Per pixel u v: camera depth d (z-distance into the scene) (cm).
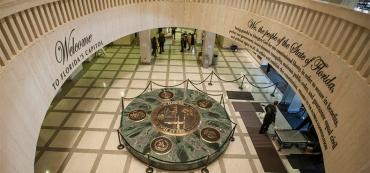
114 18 746
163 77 1129
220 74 1198
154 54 1343
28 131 358
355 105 333
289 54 565
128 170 639
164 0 890
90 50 638
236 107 936
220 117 809
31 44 391
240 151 723
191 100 894
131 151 684
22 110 344
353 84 351
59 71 485
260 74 1227
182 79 1121
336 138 365
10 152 298
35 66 397
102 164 651
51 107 868
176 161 628
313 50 478
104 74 1132
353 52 371
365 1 462
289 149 742
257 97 1016
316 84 455
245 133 798
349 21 380
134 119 767
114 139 736
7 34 337
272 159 703
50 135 737
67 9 521
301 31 535
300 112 934
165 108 830
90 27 626
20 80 348
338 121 369
